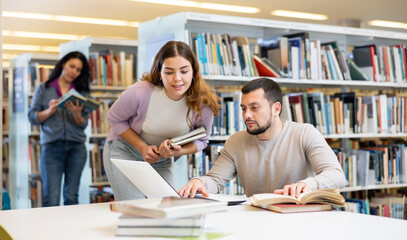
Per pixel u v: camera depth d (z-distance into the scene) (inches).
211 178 98.3
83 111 207.0
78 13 338.3
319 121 168.7
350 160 175.9
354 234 56.6
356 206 172.6
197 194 87.4
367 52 185.8
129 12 339.9
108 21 365.7
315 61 171.2
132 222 55.9
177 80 89.7
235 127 154.3
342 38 193.2
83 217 68.7
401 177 184.9
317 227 60.8
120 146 103.9
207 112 101.7
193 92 97.0
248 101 93.0
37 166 231.5
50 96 207.2
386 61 189.0
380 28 422.6
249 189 99.4
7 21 357.4
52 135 202.7
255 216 68.8
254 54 168.4
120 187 102.0
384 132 182.4
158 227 55.3
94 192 216.7
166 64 90.0
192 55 93.0
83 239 54.7
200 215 54.9
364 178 176.4
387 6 336.5
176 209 52.2
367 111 179.3
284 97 163.0
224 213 71.4
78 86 212.2
